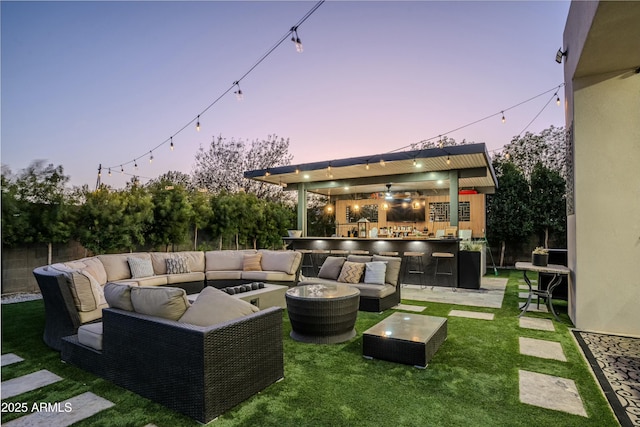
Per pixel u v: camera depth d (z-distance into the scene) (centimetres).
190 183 1570
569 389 266
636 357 336
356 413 228
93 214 714
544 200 1152
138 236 787
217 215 1000
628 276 414
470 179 1005
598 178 428
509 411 232
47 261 714
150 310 253
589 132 432
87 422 218
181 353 224
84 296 351
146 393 246
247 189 1711
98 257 553
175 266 625
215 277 652
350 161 851
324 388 265
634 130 415
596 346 367
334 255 938
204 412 213
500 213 1208
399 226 1329
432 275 812
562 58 520
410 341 312
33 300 615
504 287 781
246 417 222
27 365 314
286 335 413
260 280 629
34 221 662
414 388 266
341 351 353
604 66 406
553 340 387
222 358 225
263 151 1727
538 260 511
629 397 254
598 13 297
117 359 268
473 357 333
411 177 961
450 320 478
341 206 1460
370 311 522
